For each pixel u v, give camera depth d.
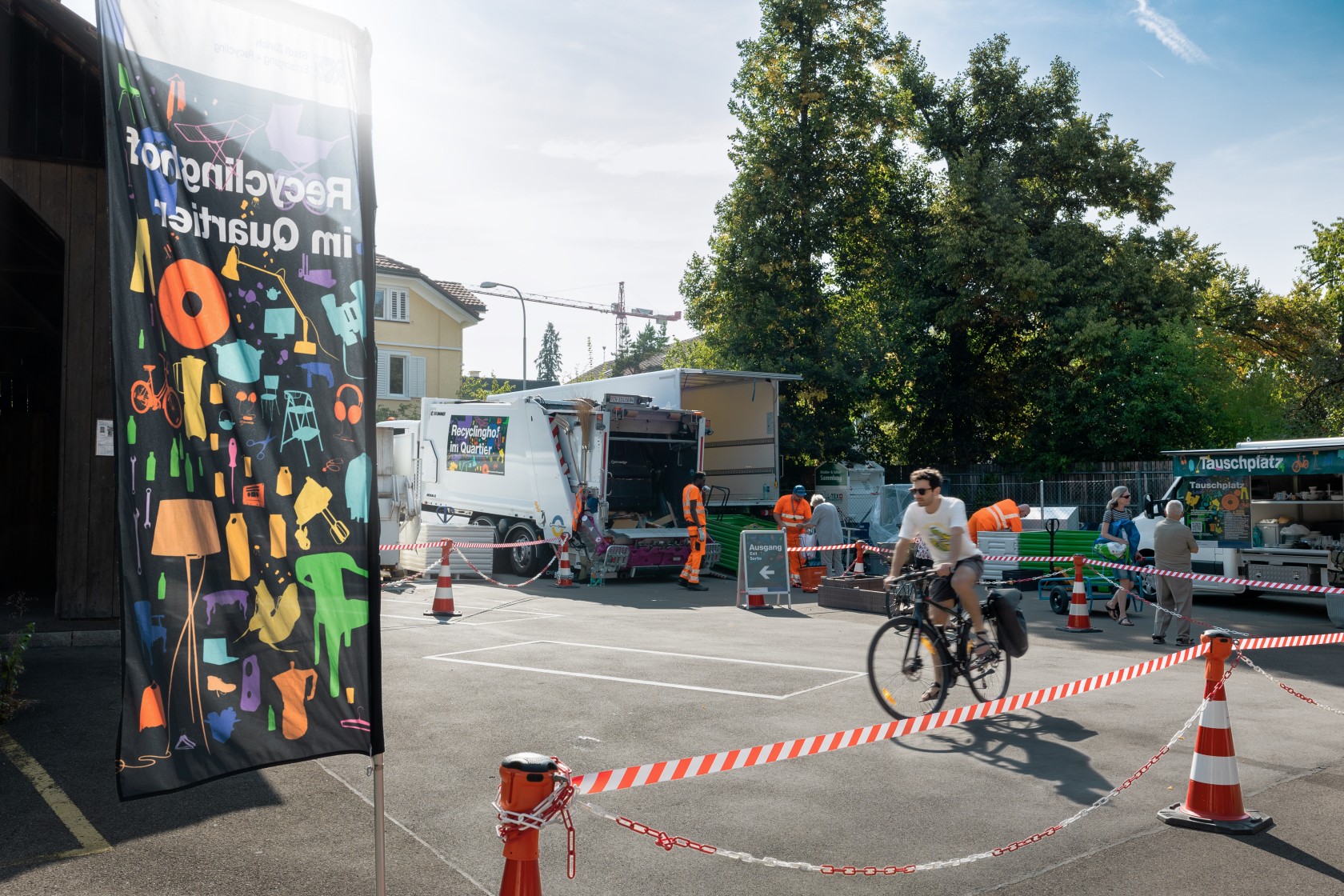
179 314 3.33
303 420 3.54
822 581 14.54
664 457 18.45
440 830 4.79
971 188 29.33
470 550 17.39
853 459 28.91
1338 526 14.88
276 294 3.52
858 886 4.21
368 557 3.62
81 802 5.10
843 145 29.58
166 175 3.32
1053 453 29.16
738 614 13.45
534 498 17.67
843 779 5.72
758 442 19.83
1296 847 4.66
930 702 7.32
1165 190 31.19
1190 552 11.05
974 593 7.34
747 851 4.59
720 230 29.94
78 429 10.21
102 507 10.28
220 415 3.40
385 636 10.72
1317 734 6.82
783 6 28.47
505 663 9.11
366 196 3.70
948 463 31.97
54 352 14.62
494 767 5.82
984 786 5.61
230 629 3.39
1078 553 15.33
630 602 14.45
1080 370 30.62
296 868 4.29
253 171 3.49
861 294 32.28
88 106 10.24
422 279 41.03
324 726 3.54
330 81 3.65
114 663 8.66
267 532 3.46
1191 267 33.31
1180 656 5.73
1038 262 28.58
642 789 5.52
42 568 14.88
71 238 10.17
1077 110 32.09
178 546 3.30
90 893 3.98
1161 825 4.98
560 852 4.60
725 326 29.42
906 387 31.70
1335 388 35.38
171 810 5.02
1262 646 6.04
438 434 20.06
